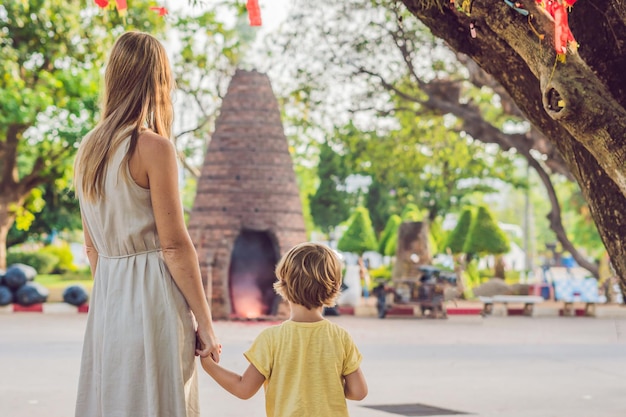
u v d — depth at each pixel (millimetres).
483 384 13422
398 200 61594
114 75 4473
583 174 6469
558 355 17828
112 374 4348
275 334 4883
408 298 29453
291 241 25344
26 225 37406
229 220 25016
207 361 4535
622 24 6320
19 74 31078
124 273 4402
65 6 30047
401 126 35719
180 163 4605
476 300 39031
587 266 32625
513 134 31797
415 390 12688
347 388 4953
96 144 4402
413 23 30703
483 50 6551
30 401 11219
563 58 5504
